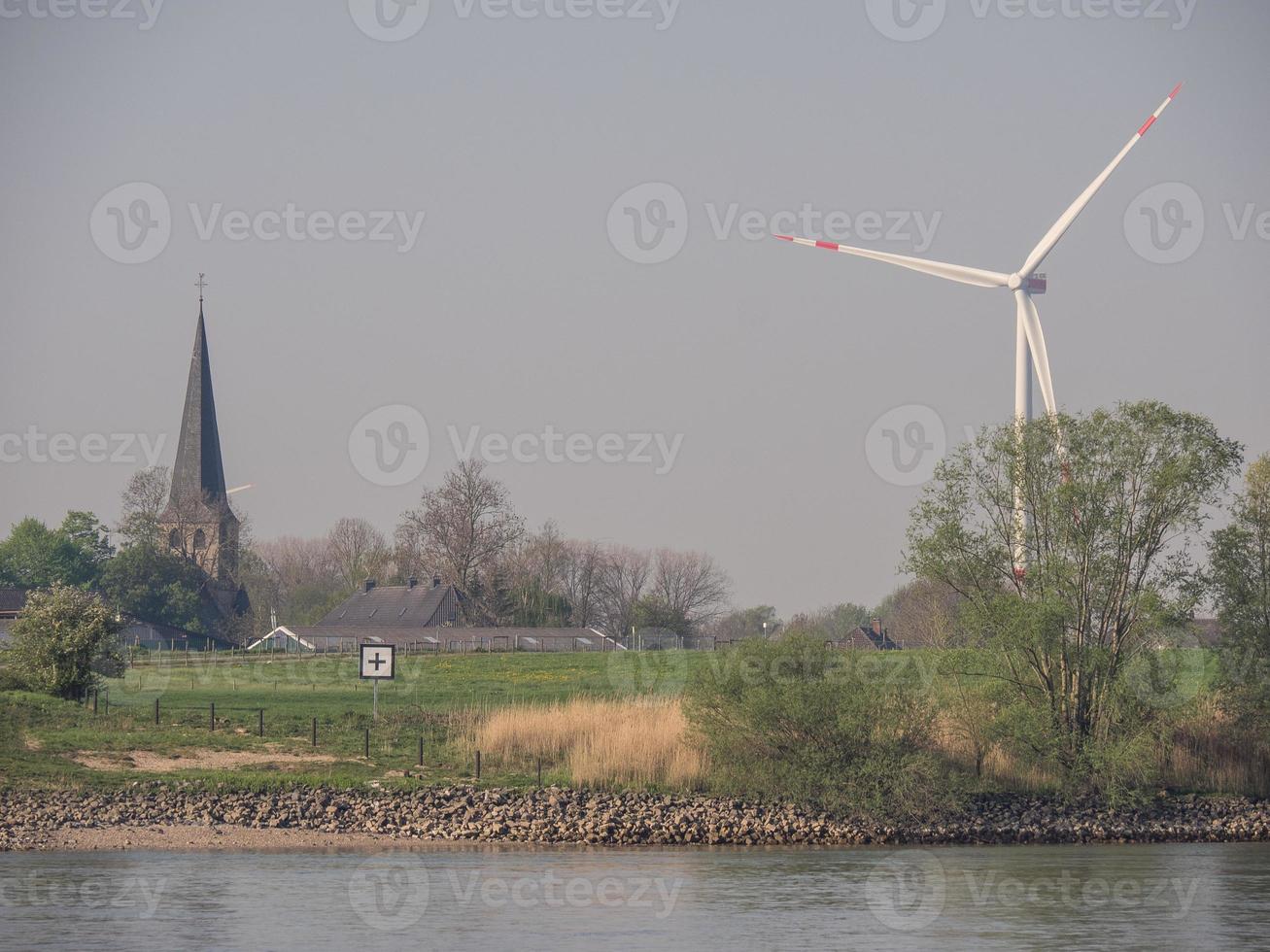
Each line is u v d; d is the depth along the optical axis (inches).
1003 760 7642.7
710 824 6683.1
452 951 4473.4
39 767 7337.6
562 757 7765.8
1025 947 4672.7
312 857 5940.0
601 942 4635.8
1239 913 5187.0
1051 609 7500.0
